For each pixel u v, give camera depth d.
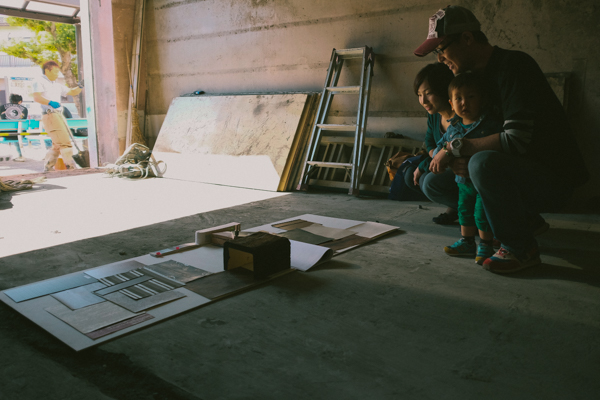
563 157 2.03
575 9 3.52
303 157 4.87
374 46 4.59
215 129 5.48
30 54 17.78
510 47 3.85
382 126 4.66
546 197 2.12
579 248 2.52
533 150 2.02
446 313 1.71
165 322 1.62
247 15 5.52
